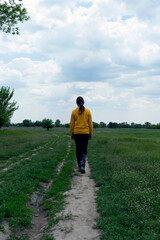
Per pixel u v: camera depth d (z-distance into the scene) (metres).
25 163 8.84
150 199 4.04
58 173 7.14
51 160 9.46
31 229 3.33
